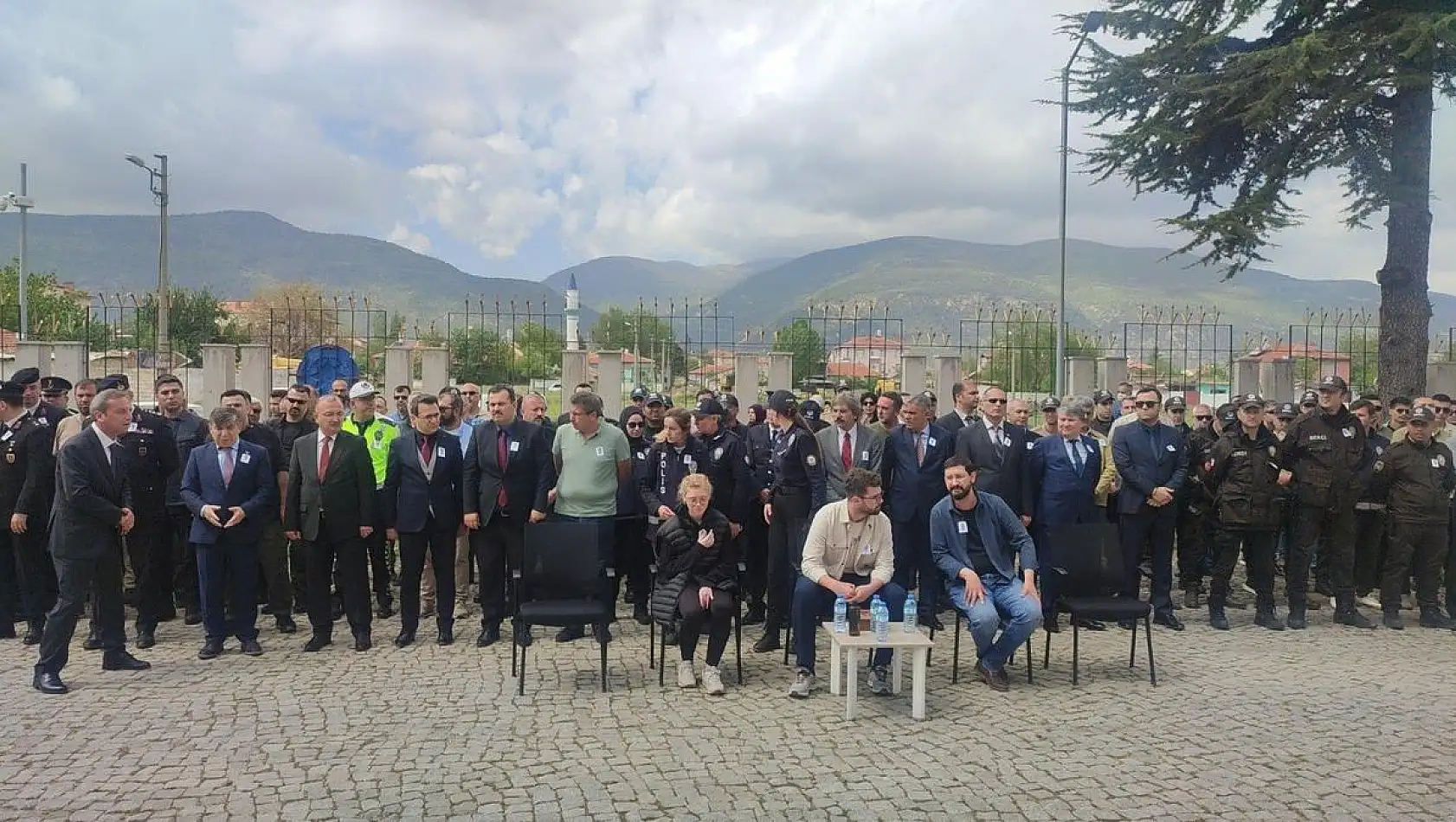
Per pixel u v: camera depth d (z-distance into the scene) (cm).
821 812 438
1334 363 1409
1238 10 1243
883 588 657
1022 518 829
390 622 876
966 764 503
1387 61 1120
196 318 2750
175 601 914
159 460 795
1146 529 843
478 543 779
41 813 434
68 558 646
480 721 573
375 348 1430
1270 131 1285
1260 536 844
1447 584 866
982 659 667
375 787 466
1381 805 450
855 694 583
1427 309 1257
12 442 782
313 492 745
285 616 830
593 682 666
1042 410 909
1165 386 1447
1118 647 772
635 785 470
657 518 779
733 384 1429
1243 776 486
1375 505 885
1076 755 519
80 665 709
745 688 655
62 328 3023
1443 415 962
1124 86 1357
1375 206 1226
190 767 493
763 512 850
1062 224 1444
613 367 1409
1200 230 1302
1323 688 652
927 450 822
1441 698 628
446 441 783
